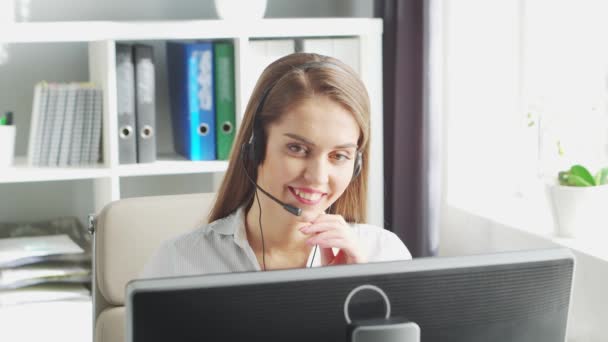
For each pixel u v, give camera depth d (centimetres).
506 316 100
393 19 282
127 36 255
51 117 260
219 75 270
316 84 129
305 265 148
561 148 250
